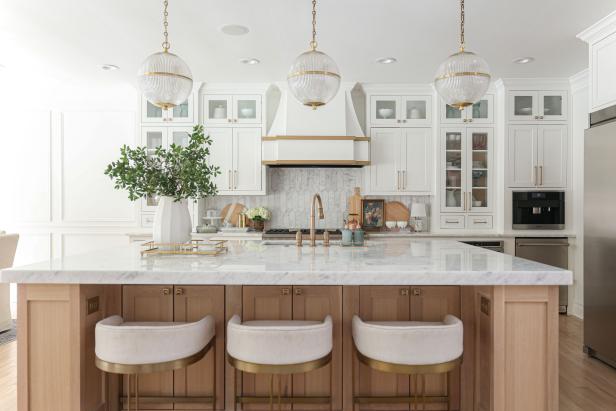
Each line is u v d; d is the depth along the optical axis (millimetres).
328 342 1916
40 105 5426
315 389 2367
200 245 2719
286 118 5078
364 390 2373
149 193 2492
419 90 5188
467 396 2367
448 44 3891
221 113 5215
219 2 3086
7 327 4121
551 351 2012
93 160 5441
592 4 3119
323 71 2322
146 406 2391
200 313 2342
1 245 3836
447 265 2049
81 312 2049
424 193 5195
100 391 2258
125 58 4258
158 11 3229
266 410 2381
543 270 1921
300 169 5547
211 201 5551
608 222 3283
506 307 2035
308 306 2340
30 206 5457
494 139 5117
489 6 3154
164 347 1839
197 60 4316
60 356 2029
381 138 5195
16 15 3303
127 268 1959
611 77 3326
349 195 5535
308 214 5535
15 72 4703
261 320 2303
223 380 2367
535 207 4914
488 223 5125
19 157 5457
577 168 4852
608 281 3289
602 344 3371
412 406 2385
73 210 5465
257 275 1872
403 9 3191
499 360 2029
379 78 4934
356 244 2939
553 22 3426
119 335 1822
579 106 4805
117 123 5422
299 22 3420
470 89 2387
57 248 5480
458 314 2355
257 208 5309
